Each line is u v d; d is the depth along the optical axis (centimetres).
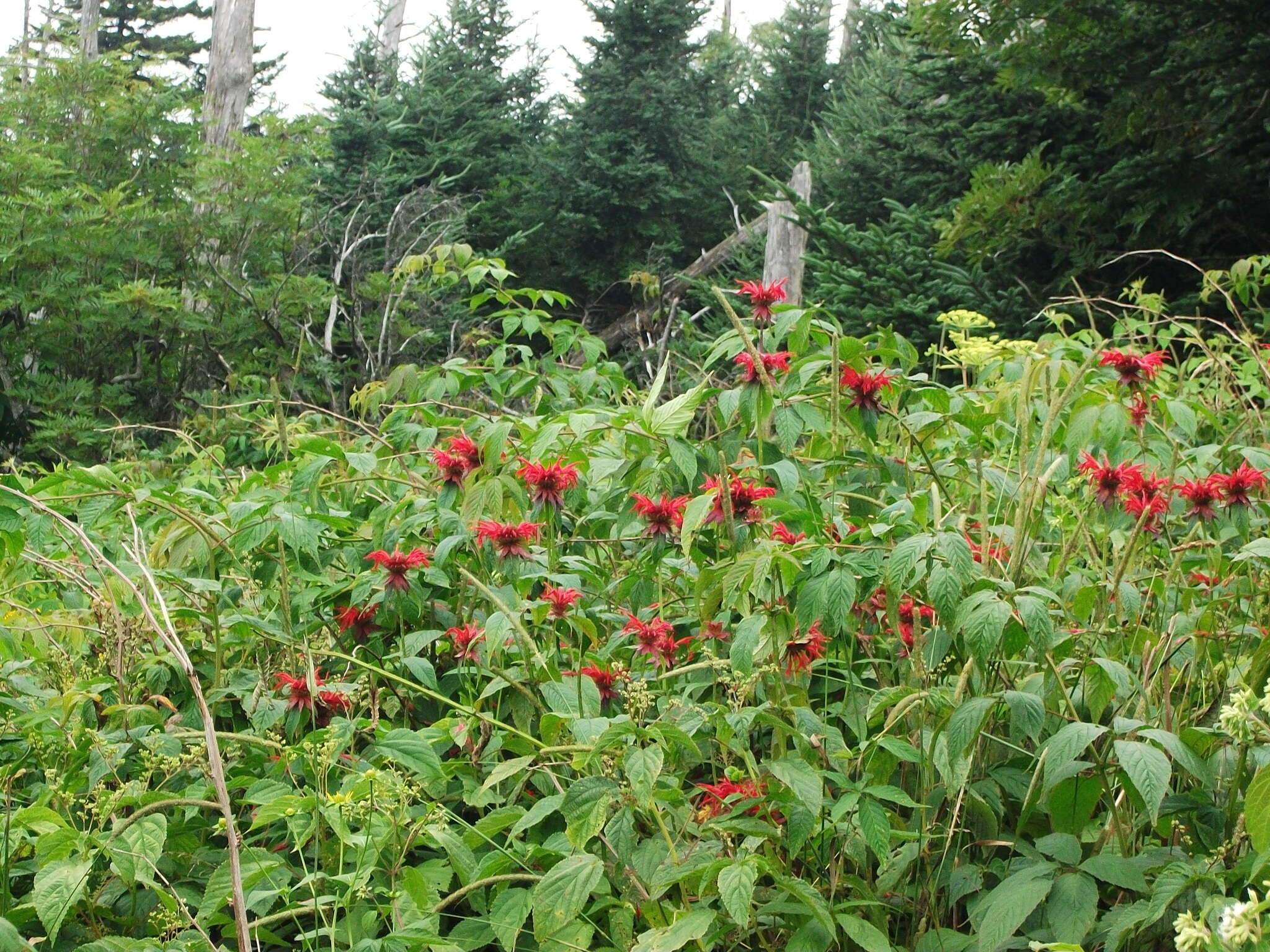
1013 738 212
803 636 217
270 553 277
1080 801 191
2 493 213
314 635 271
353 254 1353
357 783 194
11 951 158
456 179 1800
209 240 1330
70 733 218
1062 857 183
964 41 966
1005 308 904
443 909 216
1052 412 229
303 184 1421
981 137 1035
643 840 215
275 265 1361
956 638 205
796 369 273
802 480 275
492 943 209
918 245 1000
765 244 1510
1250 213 864
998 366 354
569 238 1962
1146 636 211
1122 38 856
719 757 236
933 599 185
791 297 1052
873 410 269
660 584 273
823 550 202
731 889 166
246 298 1220
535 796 234
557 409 399
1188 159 836
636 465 279
